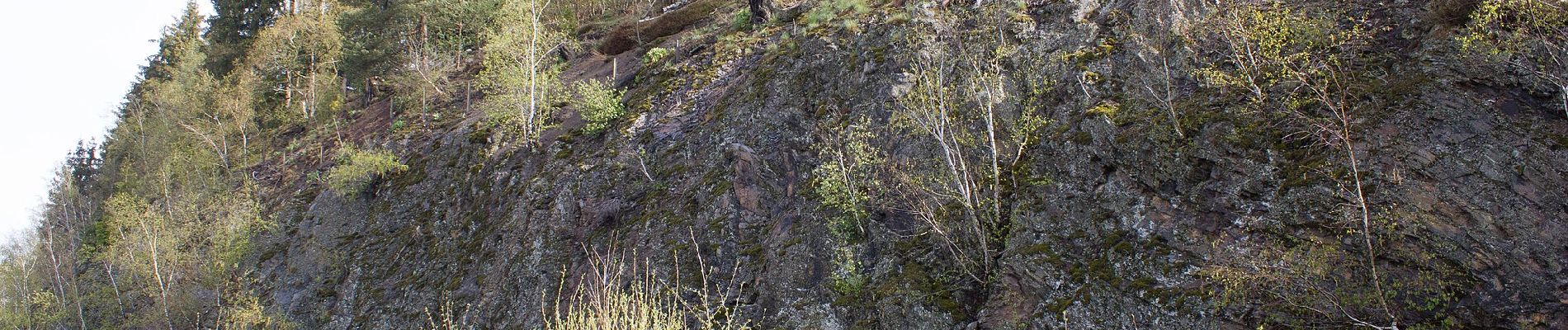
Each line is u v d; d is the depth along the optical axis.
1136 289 10.36
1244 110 11.30
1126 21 14.81
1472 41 10.39
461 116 30.19
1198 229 10.54
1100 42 14.68
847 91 17.50
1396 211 9.34
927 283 12.55
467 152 24.70
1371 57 11.45
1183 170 11.20
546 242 18.53
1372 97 10.59
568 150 21.75
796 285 14.11
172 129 40.84
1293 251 9.64
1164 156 11.47
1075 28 15.45
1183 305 9.88
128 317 29.92
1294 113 10.79
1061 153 12.80
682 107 22.14
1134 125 12.18
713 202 16.53
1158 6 14.06
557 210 19.14
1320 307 9.14
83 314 34.34
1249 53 12.11
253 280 26.67
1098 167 12.13
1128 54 13.95
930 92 13.86
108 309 31.89
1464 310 8.66
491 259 19.28
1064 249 11.52
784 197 16.33
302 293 24.55
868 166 14.96
